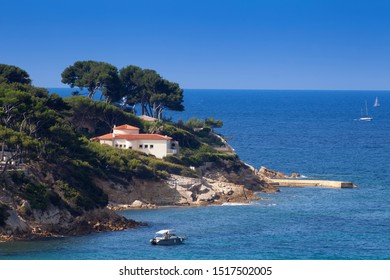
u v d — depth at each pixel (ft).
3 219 565.12
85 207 625.82
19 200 586.04
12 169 617.62
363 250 572.92
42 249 541.75
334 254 557.33
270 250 567.18
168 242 571.28
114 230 622.54
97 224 619.67
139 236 602.03
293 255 552.41
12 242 557.74
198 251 557.74
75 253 533.96
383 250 572.92
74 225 604.49
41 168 641.40
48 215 594.24
